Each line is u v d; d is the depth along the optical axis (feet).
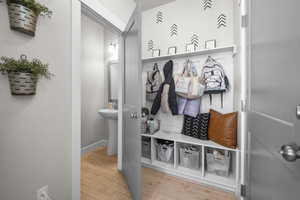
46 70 3.07
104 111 8.00
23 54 2.79
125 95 5.98
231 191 5.08
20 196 2.80
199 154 6.01
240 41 4.13
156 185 5.55
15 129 2.70
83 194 5.04
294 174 1.72
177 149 6.33
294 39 1.74
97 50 9.26
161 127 7.62
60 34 3.59
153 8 7.77
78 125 4.13
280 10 2.07
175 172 6.12
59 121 3.61
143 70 8.13
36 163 3.09
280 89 2.07
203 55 6.52
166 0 7.17
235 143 5.04
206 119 5.97
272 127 2.33
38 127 3.11
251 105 3.43
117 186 5.49
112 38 9.46
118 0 5.78
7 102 2.57
